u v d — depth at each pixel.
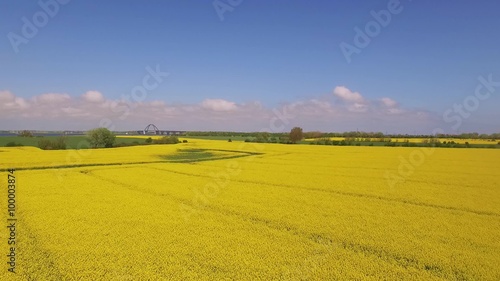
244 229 17.86
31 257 13.48
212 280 11.68
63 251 14.12
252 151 80.25
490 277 12.16
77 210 21.62
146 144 104.69
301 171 43.81
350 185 32.75
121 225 18.23
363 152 75.31
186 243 15.45
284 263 13.23
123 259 13.33
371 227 18.33
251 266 12.83
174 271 12.36
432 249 14.88
